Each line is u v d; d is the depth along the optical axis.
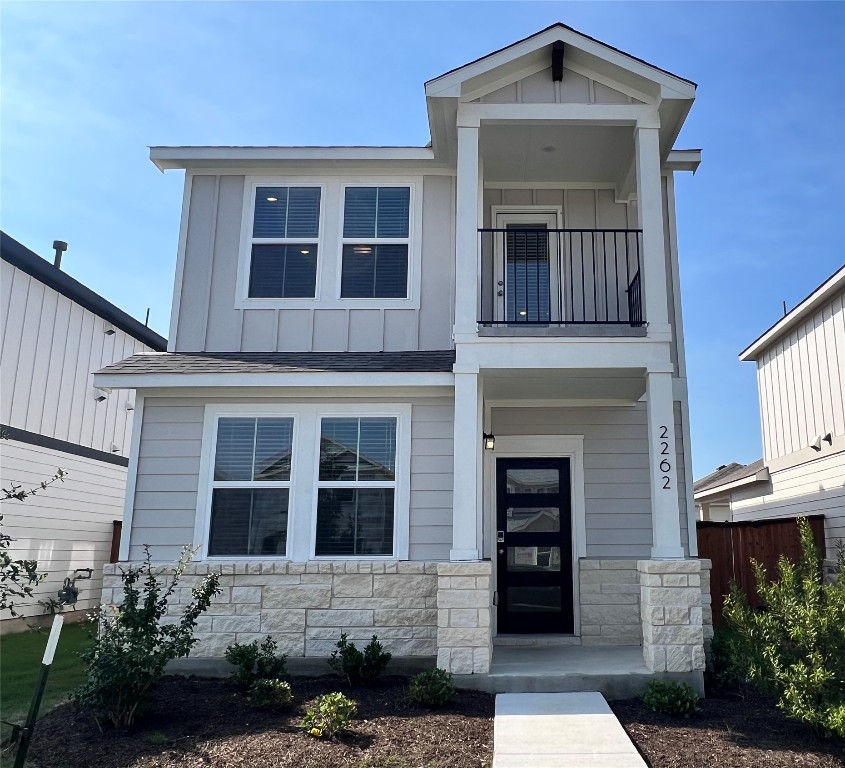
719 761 4.84
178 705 6.05
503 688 6.46
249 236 9.16
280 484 7.79
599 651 7.79
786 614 5.57
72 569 11.80
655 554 6.86
